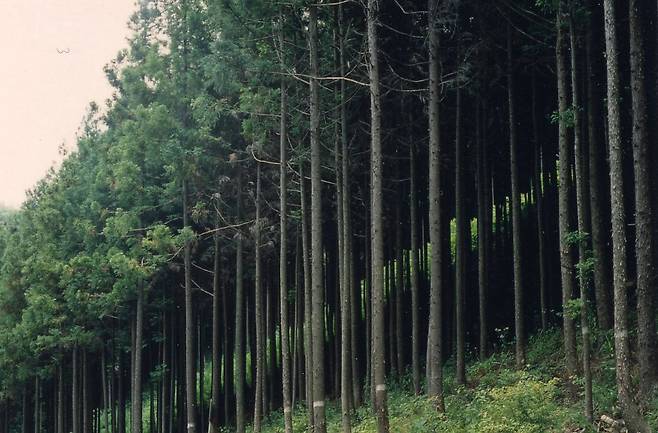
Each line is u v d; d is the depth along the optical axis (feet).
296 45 67.26
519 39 70.08
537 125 73.00
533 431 50.78
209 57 75.82
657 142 58.08
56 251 111.96
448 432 56.03
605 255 64.80
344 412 63.41
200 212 96.07
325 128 68.85
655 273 56.44
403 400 72.69
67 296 105.91
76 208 113.09
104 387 116.26
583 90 64.49
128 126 98.12
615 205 46.44
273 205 95.81
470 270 93.35
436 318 61.41
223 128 96.84
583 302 48.80
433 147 62.03
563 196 56.70
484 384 66.23
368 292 83.51
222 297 113.60
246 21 68.23
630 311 63.98
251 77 73.15
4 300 121.80
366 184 83.92
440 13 64.03
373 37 56.49
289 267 109.29
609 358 58.54
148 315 115.24
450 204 94.12
